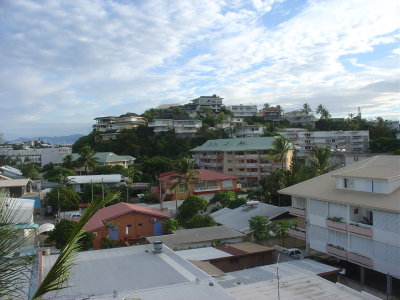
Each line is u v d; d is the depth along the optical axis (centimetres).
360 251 2588
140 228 3872
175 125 12256
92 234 3541
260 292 1922
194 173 5803
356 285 2425
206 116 14700
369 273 2778
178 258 2167
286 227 3438
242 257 2833
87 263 2080
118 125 13662
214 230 3503
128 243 3703
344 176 2819
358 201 2533
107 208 4366
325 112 16050
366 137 11862
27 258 729
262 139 8738
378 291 2336
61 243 3231
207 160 9500
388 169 2722
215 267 2489
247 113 17238
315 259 2989
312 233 3039
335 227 2742
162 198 6462
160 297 1502
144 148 11212
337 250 2739
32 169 9925
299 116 15475
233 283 2141
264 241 3325
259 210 4088
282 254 3064
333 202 2736
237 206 4859
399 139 10412
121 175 8125
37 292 593
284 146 7144
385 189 2500
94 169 8875
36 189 7544
